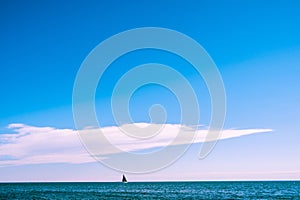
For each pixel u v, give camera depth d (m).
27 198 75.88
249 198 72.94
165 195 82.44
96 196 79.25
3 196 83.19
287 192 97.31
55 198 74.50
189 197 75.25
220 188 133.12
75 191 108.94
